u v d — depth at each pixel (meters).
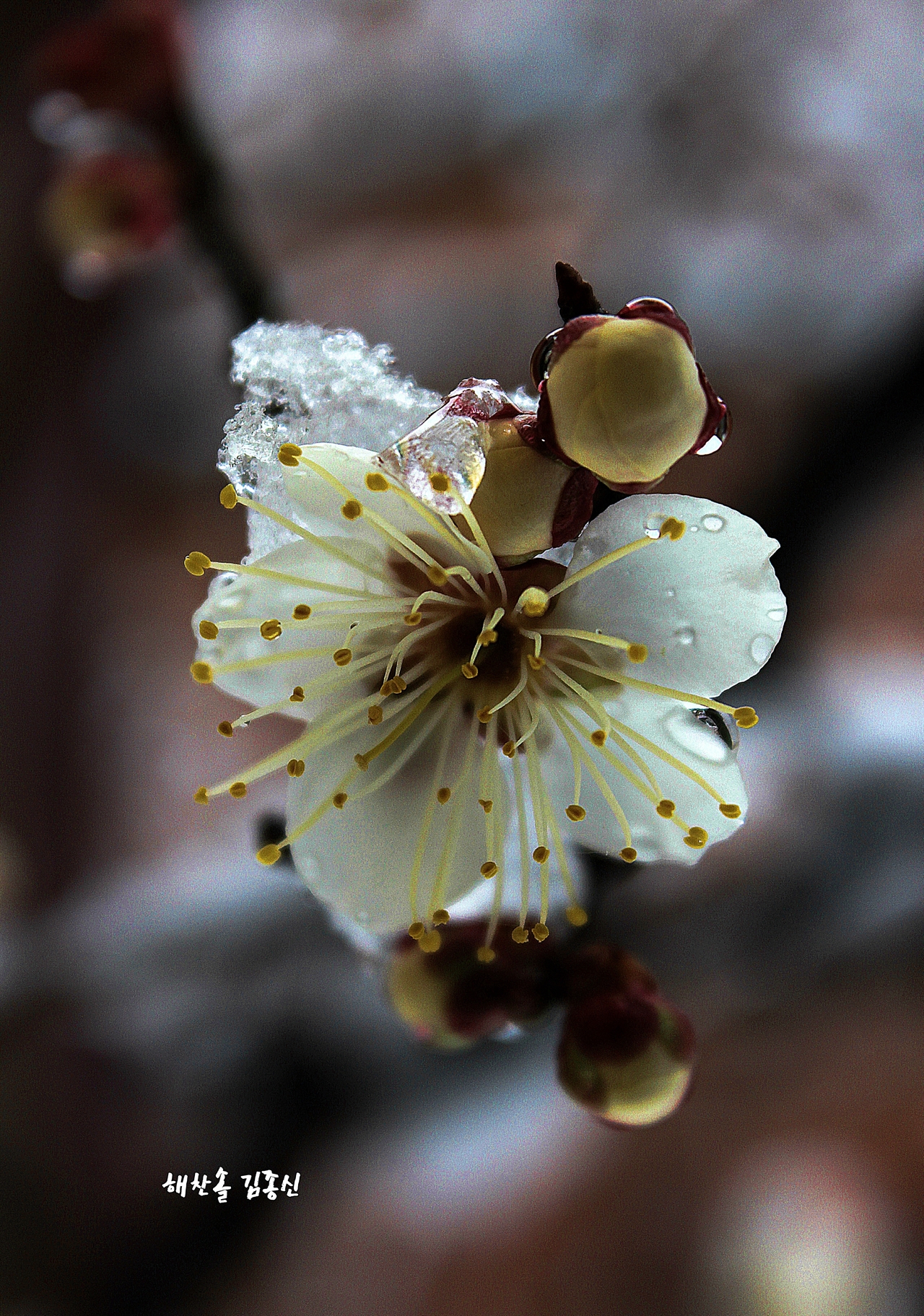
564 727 0.18
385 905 0.18
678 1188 0.36
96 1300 0.30
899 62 0.41
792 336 0.42
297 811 0.18
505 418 0.18
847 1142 0.36
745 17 0.42
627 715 0.18
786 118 0.42
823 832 0.26
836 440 0.25
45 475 0.53
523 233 0.47
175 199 0.23
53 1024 0.25
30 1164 0.36
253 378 0.18
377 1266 0.34
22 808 0.52
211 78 0.47
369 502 0.18
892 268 0.40
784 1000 0.31
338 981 0.27
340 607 0.18
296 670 0.18
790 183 0.42
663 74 0.43
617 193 0.45
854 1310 0.33
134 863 0.51
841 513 0.26
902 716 0.28
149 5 0.23
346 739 0.18
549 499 0.18
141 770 0.53
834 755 0.27
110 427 0.53
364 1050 0.28
